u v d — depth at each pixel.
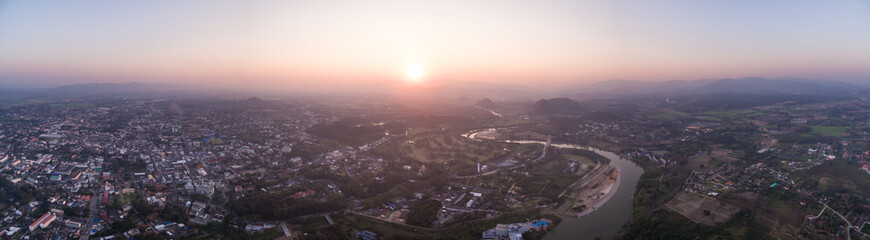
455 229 155.75
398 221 163.50
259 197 180.50
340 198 186.75
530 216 170.75
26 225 144.12
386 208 178.12
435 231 154.00
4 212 153.00
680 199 184.38
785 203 175.38
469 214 169.88
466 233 152.00
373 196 194.50
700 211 169.88
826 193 185.25
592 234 154.88
